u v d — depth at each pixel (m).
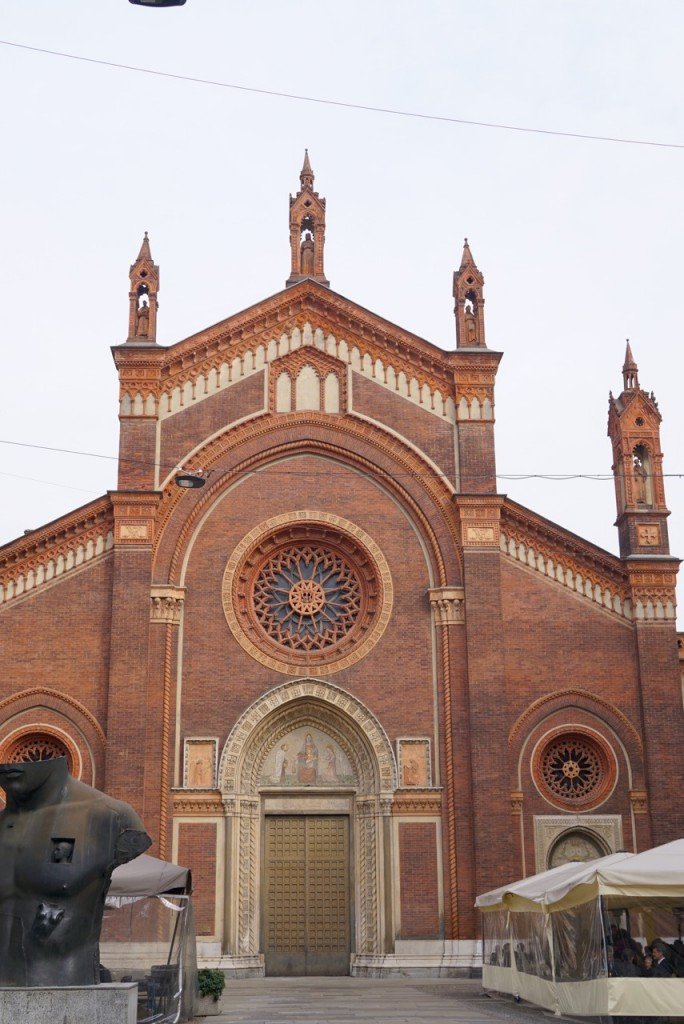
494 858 40.16
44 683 41.56
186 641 42.62
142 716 40.78
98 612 42.34
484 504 43.94
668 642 42.84
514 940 32.47
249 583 43.91
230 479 44.47
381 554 44.06
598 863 27.66
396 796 41.44
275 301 46.31
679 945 29.09
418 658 42.97
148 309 46.00
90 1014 17.47
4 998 17.45
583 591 43.62
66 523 43.03
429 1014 28.64
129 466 43.78
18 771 18.86
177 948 29.34
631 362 46.69
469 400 45.53
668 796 41.28
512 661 42.78
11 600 42.34
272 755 42.81
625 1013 25.36
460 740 41.75
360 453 44.94
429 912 40.44
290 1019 27.45
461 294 47.22
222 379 45.41
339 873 42.03
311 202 49.12
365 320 46.28
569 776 41.84
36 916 18.36
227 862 40.50
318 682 42.53
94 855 18.77
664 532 44.28
